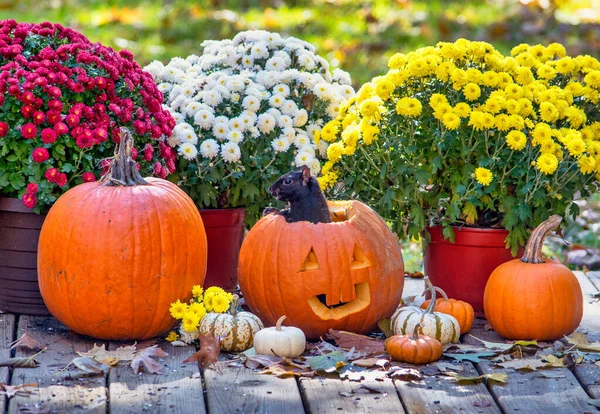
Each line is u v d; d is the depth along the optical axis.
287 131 2.68
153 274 2.39
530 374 2.32
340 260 2.43
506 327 2.48
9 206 2.50
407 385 2.27
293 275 2.43
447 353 2.40
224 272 2.71
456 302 2.51
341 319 2.46
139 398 2.20
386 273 2.47
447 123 2.52
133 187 2.43
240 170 2.71
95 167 2.54
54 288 2.41
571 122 2.60
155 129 2.56
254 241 2.49
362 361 2.33
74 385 2.25
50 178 2.46
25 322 2.53
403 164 2.58
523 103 2.55
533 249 2.50
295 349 2.36
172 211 2.42
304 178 2.50
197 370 2.31
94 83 2.49
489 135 2.57
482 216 2.65
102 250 2.37
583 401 2.21
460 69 2.56
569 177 2.58
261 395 2.22
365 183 2.67
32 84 2.44
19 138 2.47
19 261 2.53
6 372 2.28
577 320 2.48
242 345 2.39
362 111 2.57
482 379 2.29
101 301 2.38
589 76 2.62
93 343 2.43
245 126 2.67
